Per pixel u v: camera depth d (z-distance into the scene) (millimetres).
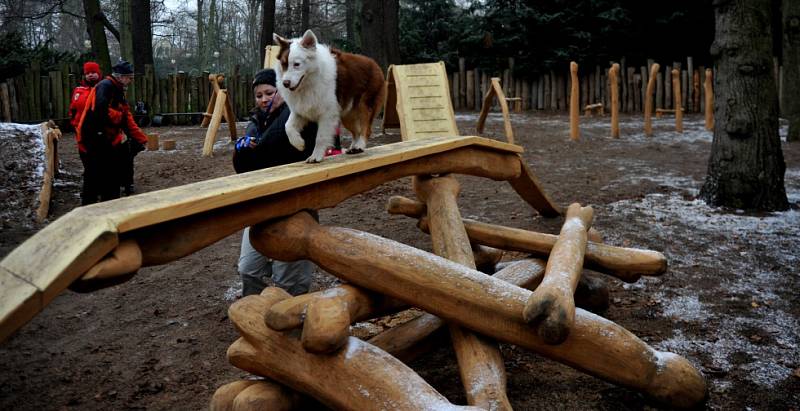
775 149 7371
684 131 15227
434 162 4625
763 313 4633
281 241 3418
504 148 5391
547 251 4566
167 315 5141
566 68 22156
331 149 4574
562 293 2920
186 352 4449
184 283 5863
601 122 17656
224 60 50781
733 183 7508
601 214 7469
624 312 4773
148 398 3826
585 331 3105
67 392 3928
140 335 4773
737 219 7039
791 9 13203
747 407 3418
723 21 7426
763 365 3873
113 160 8156
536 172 10312
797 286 5117
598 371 3129
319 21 40625
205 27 46344
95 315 5203
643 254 4289
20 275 2215
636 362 3094
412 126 11797
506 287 3158
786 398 3500
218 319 5016
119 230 2322
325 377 2793
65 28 47031
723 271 5508
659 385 3111
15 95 15695
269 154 4258
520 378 3758
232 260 6480
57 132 10000
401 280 3268
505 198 8547
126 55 24359
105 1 35781
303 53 3604
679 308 4793
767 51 7258
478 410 2471
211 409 3104
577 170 10430
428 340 3693
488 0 23547
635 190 8758
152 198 2686
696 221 7035
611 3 21344
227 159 11859
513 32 22625
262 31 25688
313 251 3473
